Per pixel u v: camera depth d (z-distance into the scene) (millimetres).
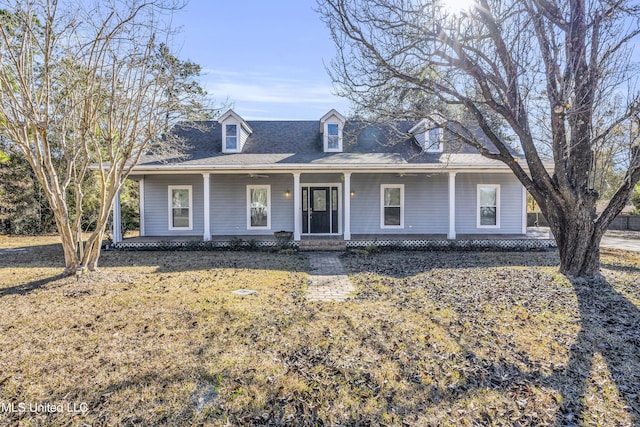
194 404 2803
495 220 13352
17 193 18469
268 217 13469
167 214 13266
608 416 2656
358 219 13461
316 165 11484
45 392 2951
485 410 2736
